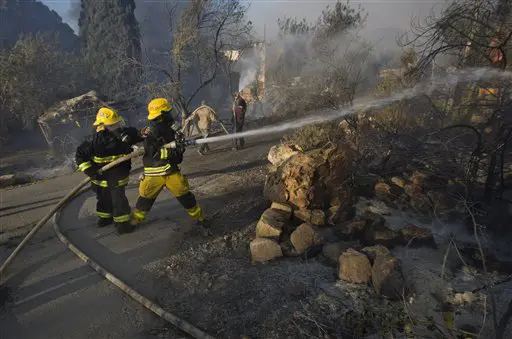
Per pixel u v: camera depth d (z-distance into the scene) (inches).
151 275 146.0
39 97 1215.6
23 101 1186.0
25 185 281.0
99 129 165.8
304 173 180.4
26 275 148.6
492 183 189.6
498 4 216.4
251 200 219.6
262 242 151.9
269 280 139.7
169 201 220.1
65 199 152.2
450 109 301.1
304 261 151.9
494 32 199.9
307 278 140.1
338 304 125.4
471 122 287.1
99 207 186.7
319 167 182.7
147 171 166.9
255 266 150.1
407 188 212.5
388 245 159.2
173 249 164.7
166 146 161.3
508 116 215.8
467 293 128.6
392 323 114.0
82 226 191.8
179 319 117.7
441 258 152.9
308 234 156.5
